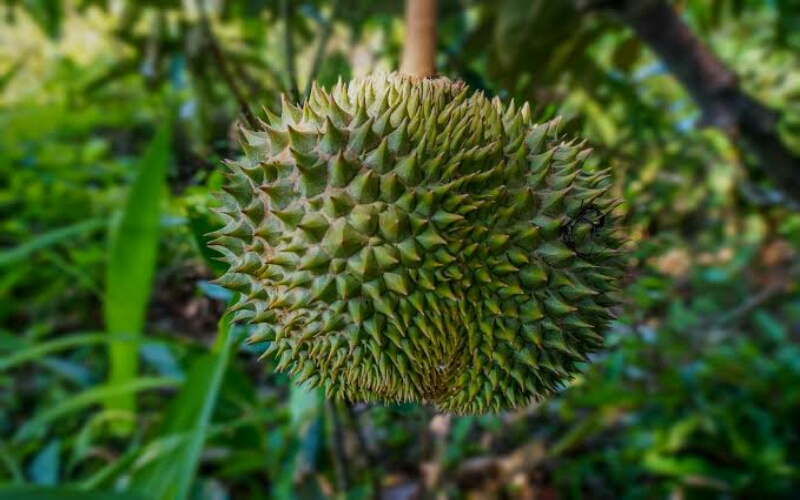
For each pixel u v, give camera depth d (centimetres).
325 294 25
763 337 75
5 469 62
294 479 54
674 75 48
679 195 70
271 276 25
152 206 48
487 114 27
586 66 51
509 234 26
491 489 58
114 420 59
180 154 49
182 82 55
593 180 28
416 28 29
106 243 87
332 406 40
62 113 102
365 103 26
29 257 85
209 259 32
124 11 54
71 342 50
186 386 46
